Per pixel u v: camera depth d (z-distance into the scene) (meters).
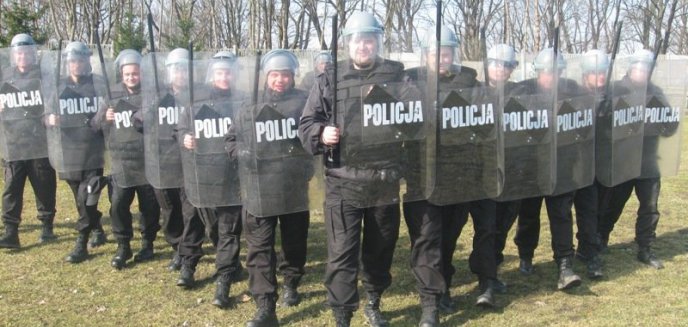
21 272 5.33
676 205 8.05
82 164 5.41
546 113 4.43
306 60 4.43
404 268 5.54
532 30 23.91
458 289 5.00
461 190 4.01
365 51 3.71
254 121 3.94
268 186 4.00
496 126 4.07
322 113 3.83
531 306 4.61
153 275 5.30
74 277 5.23
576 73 4.73
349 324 3.99
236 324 4.32
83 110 5.36
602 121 4.96
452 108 3.92
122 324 4.31
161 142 4.73
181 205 5.22
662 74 5.20
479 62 4.18
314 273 5.40
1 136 5.59
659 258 5.72
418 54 4.30
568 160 4.68
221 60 4.29
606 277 5.21
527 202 5.21
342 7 17.70
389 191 3.84
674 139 5.31
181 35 15.64
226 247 4.54
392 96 3.77
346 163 3.79
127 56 5.06
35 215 7.35
